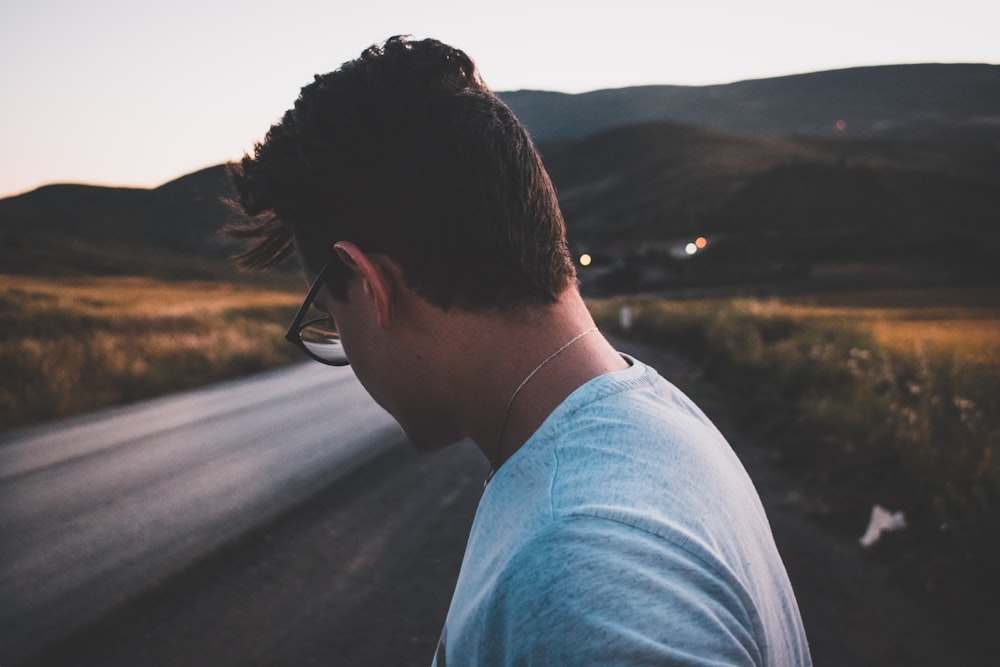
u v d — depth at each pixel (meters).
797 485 6.48
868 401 7.93
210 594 4.46
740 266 84.31
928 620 3.78
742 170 185.12
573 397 0.60
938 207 131.12
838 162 135.88
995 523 4.40
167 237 99.31
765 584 0.60
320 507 6.23
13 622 4.11
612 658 0.43
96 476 7.47
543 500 0.53
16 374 12.96
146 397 14.12
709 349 18.44
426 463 7.73
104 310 28.62
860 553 4.77
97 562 5.00
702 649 0.45
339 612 4.21
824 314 26.78
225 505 6.32
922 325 25.48
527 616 0.46
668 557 0.49
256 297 56.66
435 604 4.29
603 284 75.12
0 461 8.34
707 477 0.58
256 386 15.25
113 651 3.78
